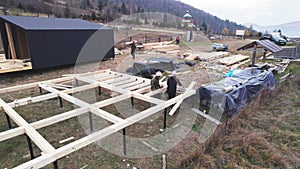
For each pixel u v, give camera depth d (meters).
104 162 3.33
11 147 3.64
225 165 3.35
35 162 2.30
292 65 10.85
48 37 8.35
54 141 3.86
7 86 6.82
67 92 5.13
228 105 4.86
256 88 6.00
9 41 8.89
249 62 11.70
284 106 5.70
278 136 4.19
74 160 3.35
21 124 3.19
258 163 3.40
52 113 4.96
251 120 4.90
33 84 5.67
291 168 3.29
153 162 3.37
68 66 9.68
